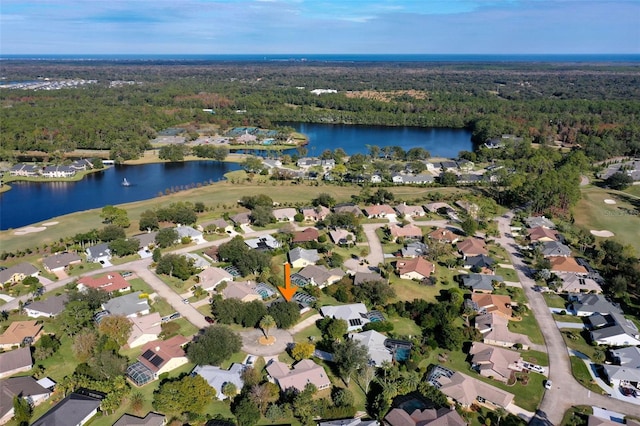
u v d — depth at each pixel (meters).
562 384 88.81
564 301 120.69
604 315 110.31
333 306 111.56
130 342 98.12
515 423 78.56
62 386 83.25
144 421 76.44
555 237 156.50
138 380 86.06
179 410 79.44
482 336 102.94
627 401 84.75
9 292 120.88
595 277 130.25
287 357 95.12
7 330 100.50
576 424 78.69
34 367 91.19
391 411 78.94
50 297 114.50
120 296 114.12
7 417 78.19
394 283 127.62
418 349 96.94
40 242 153.12
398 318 111.31
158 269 128.88
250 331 104.19
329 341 99.12
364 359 86.19
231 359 94.19
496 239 160.25
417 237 158.75
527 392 86.44
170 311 112.25
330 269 131.75
